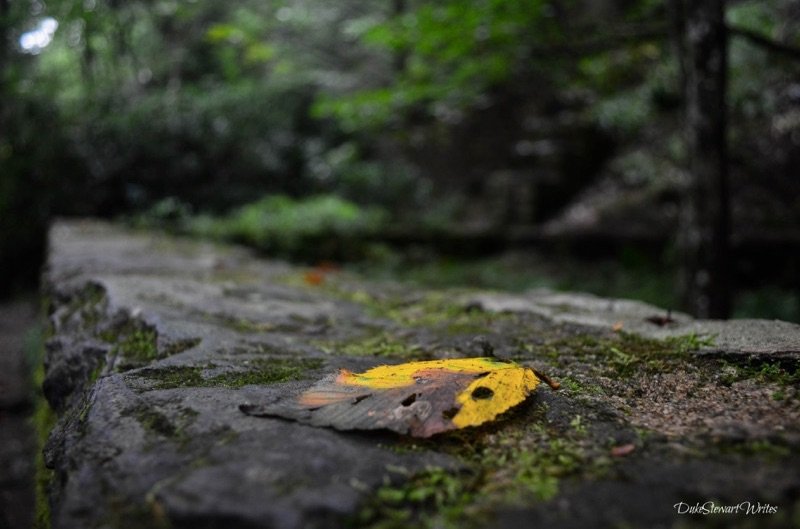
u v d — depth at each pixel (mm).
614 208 10188
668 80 8586
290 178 12039
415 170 13336
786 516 851
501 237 9547
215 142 10570
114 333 2096
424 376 1315
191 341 1858
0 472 3273
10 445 3641
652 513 883
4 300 8047
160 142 10000
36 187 8703
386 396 1222
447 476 1003
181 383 1457
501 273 8391
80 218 8992
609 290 7387
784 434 1111
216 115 10852
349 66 15352
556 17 5902
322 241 9117
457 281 8227
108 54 8734
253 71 14773
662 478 979
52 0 6602
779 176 8211
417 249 9539
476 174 12641
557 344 1864
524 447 1118
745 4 7723
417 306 2729
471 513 902
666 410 1284
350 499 918
